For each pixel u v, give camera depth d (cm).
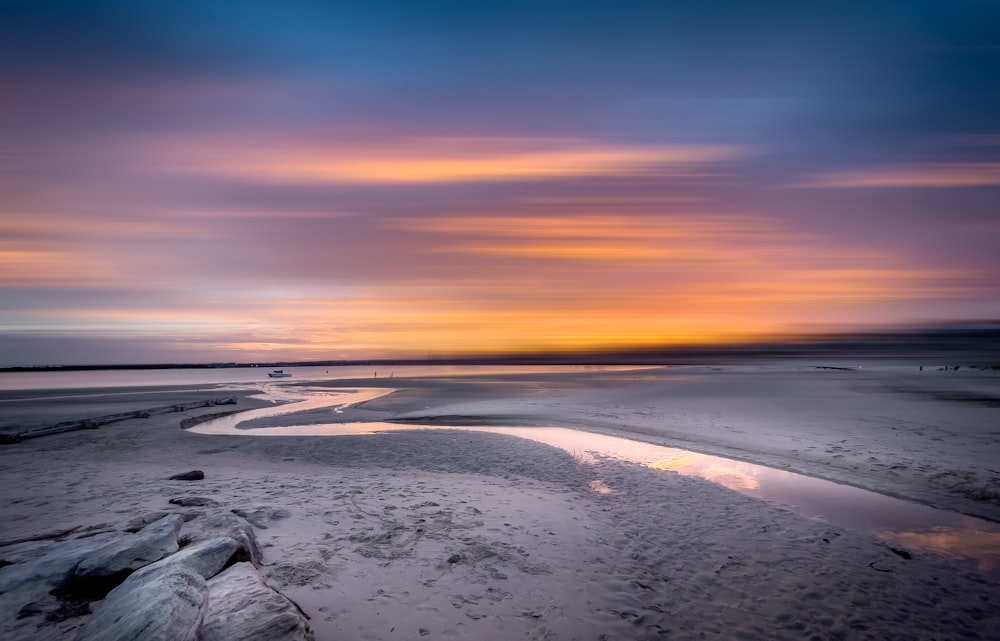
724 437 1329
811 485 897
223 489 819
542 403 2252
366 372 7706
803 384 2778
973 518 727
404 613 434
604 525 691
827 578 544
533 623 436
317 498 762
